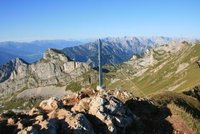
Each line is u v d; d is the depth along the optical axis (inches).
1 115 1210.6
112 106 1280.8
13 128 1071.6
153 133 1327.5
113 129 1184.8
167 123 1455.5
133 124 1314.0
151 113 1529.3
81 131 1087.0
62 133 1077.1
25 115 1258.6
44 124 1048.8
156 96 1990.7
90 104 1310.3
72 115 1145.4
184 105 1897.1
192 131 1437.0
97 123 1203.2
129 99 1621.6
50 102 1395.2
